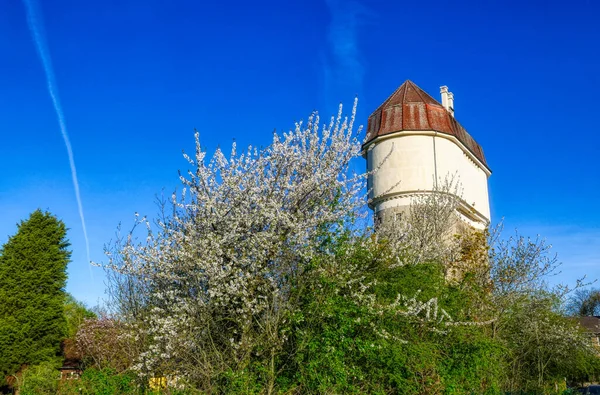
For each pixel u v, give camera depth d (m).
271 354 10.22
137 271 10.72
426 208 22.25
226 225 10.55
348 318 10.16
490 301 16.62
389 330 11.00
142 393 11.70
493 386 13.12
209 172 10.96
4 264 33.25
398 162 30.17
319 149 11.31
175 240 10.48
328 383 10.07
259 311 10.07
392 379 10.85
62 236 35.25
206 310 10.11
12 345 30.41
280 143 11.13
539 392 18.92
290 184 11.05
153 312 10.78
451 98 35.81
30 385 15.42
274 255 10.34
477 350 12.05
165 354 9.94
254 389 9.93
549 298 21.05
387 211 29.84
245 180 10.80
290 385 10.39
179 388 10.42
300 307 10.63
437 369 11.42
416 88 33.09
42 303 32.56
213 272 9.89
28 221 34.53
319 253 10.90
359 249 11.49
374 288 11.55
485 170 36.84
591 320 50.75
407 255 13.41
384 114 31.50
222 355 10.34
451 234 21.78
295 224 10.34
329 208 10.95
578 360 22.19
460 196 26.31
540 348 20.45
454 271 18.61
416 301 11.56
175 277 10.38
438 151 30.19
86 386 13.32
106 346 17.34
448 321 11.99
